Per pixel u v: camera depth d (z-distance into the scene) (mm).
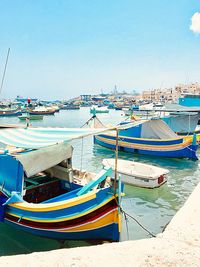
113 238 8719
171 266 6277
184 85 162375
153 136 22625
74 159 21953
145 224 10516
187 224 8562
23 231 9508
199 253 6879
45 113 70938
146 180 14109
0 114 64312
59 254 6699
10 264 6172
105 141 25344
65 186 11383
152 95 162625
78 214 8352
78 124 51000
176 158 21250
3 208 9688
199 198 10820
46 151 10141
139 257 6621
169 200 13047
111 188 8594
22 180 9539
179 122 29344
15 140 9367
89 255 6668
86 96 188500
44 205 8742
